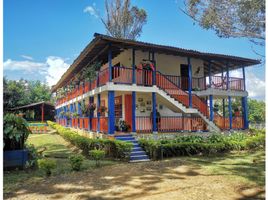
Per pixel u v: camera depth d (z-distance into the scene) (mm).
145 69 16594
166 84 17188
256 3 9461
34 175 9211
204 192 7340
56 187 7828
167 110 19359
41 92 57750
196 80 20516
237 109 22656
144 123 17031
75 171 9992
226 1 10180
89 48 15719
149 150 13695
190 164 11391
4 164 9578
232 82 20000
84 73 18484
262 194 7184
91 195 7121
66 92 28859
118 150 13156
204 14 10703
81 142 14984
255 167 10734
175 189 7621
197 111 17578
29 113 43094
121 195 7113
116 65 20359
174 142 14492
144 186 7938
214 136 16469
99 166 11055
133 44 15172
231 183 8242
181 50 16656
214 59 18953
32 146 10914
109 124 14875
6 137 9703
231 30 10305
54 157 13531
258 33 9938
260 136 17062
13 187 7785
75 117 23906
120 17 29234
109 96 15016
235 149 15398
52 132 28312
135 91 15602
